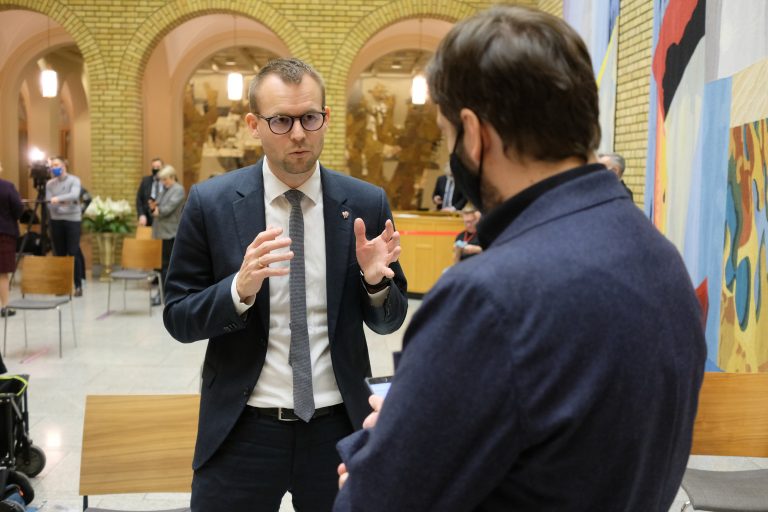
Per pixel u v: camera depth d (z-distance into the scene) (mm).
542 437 793
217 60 18469
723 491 2475
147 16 11125
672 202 5445
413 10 11016
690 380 880
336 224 1965
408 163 20203
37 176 11617
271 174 1960
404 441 825
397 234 1845
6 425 3477
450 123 942
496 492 860
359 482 865
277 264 1906
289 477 1916
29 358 6363
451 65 908
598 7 7473
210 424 1883
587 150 906
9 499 3070
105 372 5934
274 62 1881
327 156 11219
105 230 10922
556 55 865
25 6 11141
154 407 2377
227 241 1914
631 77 6488
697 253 4934
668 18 5555
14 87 16031
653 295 848
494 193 948
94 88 11266
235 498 1875
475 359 802
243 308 1755
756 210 4066
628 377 806
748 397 2676
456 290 832
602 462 821
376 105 20031
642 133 6199
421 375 826
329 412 1935
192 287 1939
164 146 15258
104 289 10383
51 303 6570
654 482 873
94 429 2338
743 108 4250
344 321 1942
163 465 2363
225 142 19516
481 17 915
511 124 877
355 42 11070
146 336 7309
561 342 793
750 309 4102
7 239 7617
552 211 876
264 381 1888
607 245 852
